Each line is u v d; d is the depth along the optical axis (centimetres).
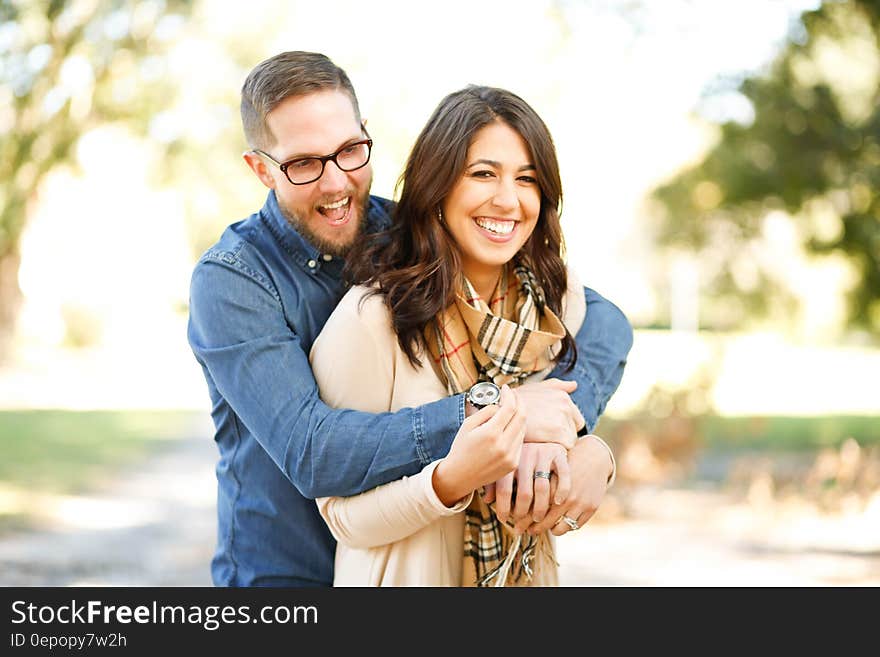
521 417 256
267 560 307
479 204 277
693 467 1388
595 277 2858
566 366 305
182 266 3334
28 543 979
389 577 280
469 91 285
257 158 309
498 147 278
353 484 266
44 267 3256
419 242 284
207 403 2366
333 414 270
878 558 921
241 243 302
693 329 2153
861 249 1310
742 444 1622
